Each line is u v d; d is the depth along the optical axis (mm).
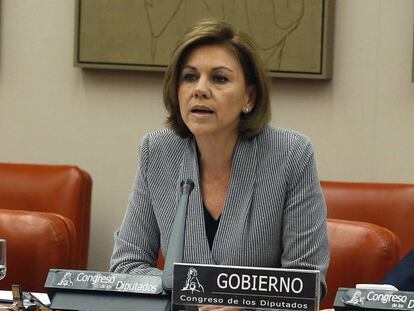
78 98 6977
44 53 7008
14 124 7051
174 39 6684
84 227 6195
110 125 6938
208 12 6613
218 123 3809
